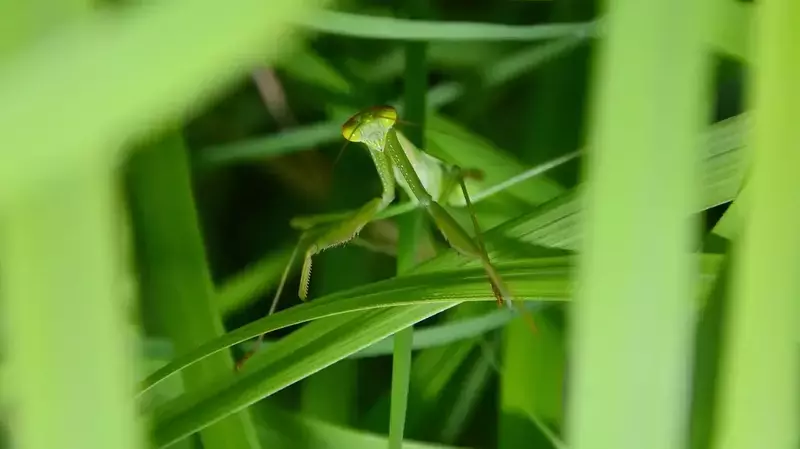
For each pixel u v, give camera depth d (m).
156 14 0.14
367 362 0.32
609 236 0.19
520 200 0.32
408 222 0.31
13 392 0.21
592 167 0.19
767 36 0.21
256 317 0.32
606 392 0.20
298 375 0.28
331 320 0.29
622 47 0.18
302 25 0.31
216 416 0.28
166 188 0.30
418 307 0.28
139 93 0.14
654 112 0.18
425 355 0.31
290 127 0.34
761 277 0.23
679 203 0.19
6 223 0.17
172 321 0.30
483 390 0.32
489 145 0.32
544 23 0.33
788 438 0.23
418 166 0.32
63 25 0.14
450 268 0.29
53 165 0.14
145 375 0.30
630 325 0.20
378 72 0.33
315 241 0.31
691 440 0.27
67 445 0.18
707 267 0.28
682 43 0.18
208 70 0.14
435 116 0.33
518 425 0.30
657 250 0.19
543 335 0.30
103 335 0.18
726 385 0.24
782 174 0.22
